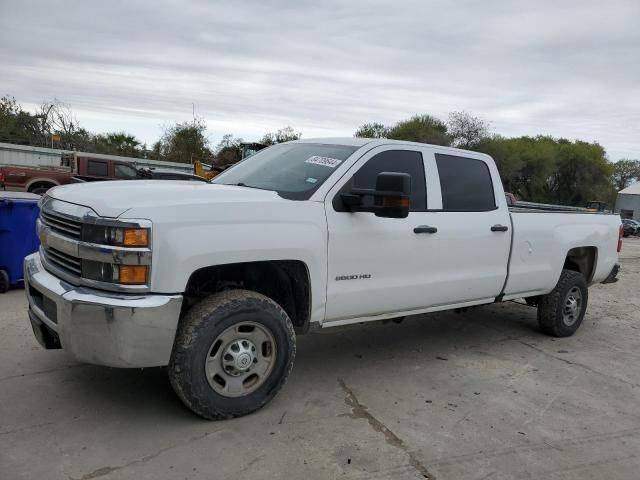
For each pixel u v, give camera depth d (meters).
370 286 4.10
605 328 6.73
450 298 4.75
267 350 3.61
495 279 5.07
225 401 3.43
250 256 3.38
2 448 3.03
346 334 5.68
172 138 48.62
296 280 3.82
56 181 17.88
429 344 5.50
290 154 4.52
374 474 2.98
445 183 4.71
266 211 3.52
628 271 12.55
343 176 3.98
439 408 3.92
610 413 4.02
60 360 4.36
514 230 5.18
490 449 3.35
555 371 4.90
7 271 6.61
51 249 3.53
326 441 3.31
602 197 55.72
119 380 4.03
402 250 4.25
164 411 3.57
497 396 4.22
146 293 3.06
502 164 49.72
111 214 3.04
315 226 3.72
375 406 3.89
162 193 3.34
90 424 3.35
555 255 5.66
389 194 3.54
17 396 3.69
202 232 3.20
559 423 3.79
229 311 3.36
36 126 46.22
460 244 4.68
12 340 4.77
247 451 3.14
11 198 6.62
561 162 54.59
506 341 5.80
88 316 3.04
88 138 49.50
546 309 5.92
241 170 4.65
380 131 54.00
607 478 3.10
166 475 2.85
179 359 3.25
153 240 3.04
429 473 3.03
